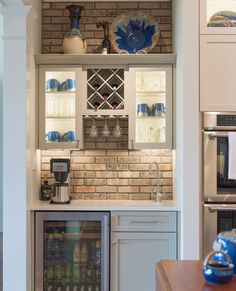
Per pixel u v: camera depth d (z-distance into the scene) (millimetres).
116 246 3654
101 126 4234
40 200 4078
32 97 3807
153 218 3660
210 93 3527
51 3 4301
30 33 3691
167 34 4273
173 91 3934
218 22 3561
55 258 3744
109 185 4234
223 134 3488
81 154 4238
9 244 3506
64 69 3930
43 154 4215
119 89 4086
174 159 4035
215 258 1770
